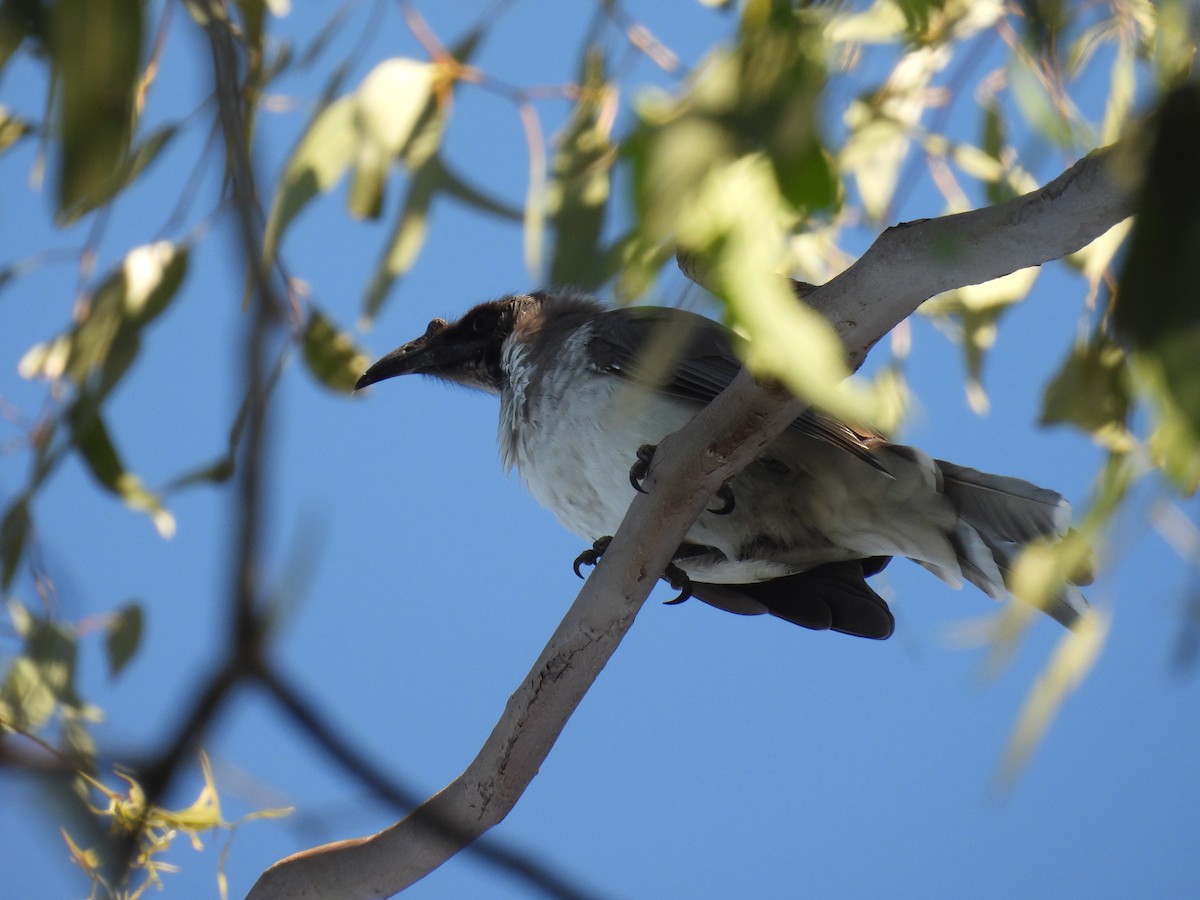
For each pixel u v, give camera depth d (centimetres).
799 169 310
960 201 865
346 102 605
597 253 357
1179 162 280
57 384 793
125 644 776
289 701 248
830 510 857
